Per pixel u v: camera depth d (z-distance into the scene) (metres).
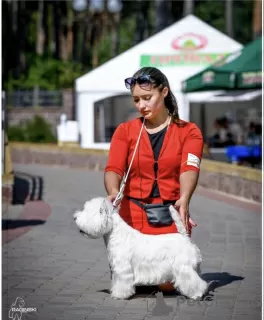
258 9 41.28
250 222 10.67
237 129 27.31
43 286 6.52
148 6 51.47
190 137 5.95
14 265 7.47
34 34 50.28
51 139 28.05
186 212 5.76
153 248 5.70
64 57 49.06
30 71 37.78
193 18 21.38
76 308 5.72
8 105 33.81
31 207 12.02
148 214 5.92
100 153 19.34
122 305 5.76
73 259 7.83
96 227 5.58
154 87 5.89
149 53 21.67
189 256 5.72
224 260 7.80
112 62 22.69
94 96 22.86
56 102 33.66
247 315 5.48
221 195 13.95
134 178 5.99
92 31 50.19
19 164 21.41
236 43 21.34
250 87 15.08
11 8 41.34
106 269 7.31
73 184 15.69
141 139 5.98
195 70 21.12
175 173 5.96
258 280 6.74
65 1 47.25
